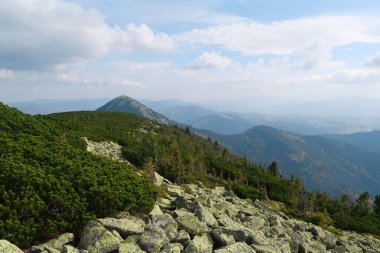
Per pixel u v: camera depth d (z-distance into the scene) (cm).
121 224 1246
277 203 4841
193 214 1655
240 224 1842
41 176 1305
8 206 1118
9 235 1025
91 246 1082
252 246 1434
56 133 3247
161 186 2384
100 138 5375
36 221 1151
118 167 1888
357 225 4578
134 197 1495
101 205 1341
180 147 7656
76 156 1806
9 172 1242
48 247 1023
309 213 4369
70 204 1244
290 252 1698
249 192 4359
